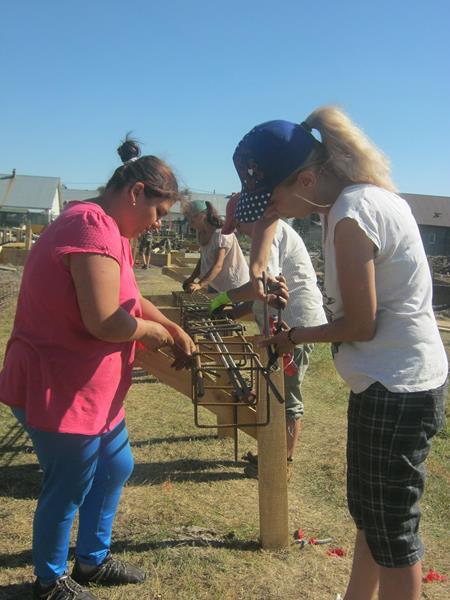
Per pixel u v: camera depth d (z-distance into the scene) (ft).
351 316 6.45
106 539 8.94
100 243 7.14
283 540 10.07
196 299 15.99
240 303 13.46
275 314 12.56
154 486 12.59
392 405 6.52
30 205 199.11
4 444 14.66
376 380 6.57
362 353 6.73
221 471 13.51
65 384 7.52
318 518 11.50
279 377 9.78
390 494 6.67
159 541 10.19
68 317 7.39
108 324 7.23
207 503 11.83
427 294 6.76
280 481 9.96
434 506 12.28
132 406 18.25
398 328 6.57
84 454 7.71
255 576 9.29
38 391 7.49
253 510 11.57
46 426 7.48
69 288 7.26
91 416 7.69
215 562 9.58
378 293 6.59
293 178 6.84
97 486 8.66
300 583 9.18
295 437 13.07
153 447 14.89
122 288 8.05
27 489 12.22
